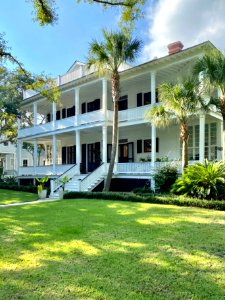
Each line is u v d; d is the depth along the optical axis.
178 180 12.36
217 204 9.97
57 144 28.89
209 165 11.41
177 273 4.30
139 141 19.75
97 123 18.23
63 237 6.46
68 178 18.11
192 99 11.84
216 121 15.98
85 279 4.15
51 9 9.69
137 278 4.15
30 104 25.61
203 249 5.38
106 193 13.93
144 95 19.16
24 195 18.44
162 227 7.18
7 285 4.01
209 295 3.62
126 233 6.66
